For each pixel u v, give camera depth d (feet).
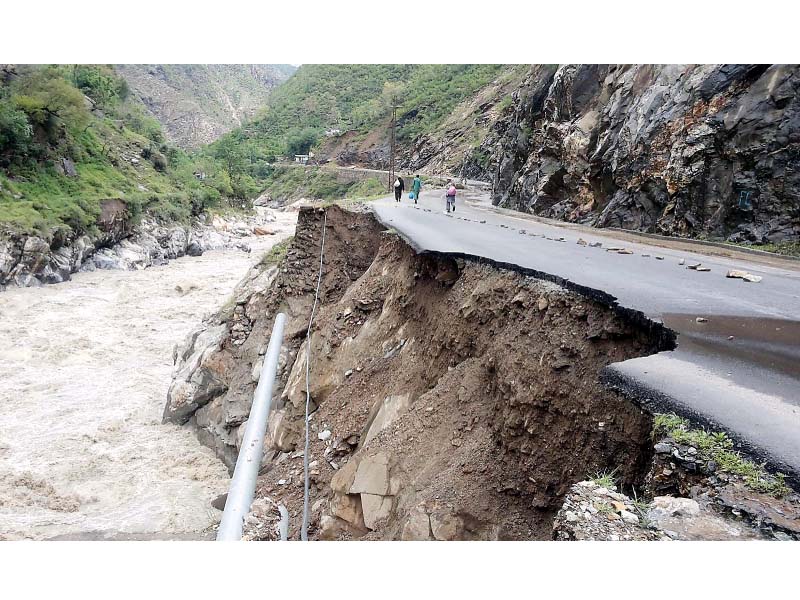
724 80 57.88
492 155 195.00
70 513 46.47
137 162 201.46
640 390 18.37
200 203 198.49
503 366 24.79
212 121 644.27
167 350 86.28
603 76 87.25
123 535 43.34
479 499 22.21
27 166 144.46
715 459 14.98
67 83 166.20
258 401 46.03
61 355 82.28
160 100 633.61
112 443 58.49
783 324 23.52
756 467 14.56
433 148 265.54
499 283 30.37
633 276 30.42
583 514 14.74
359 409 38.27
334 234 61.00
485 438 24.30
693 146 57.67
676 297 26.21
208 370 60.75
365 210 65.51
